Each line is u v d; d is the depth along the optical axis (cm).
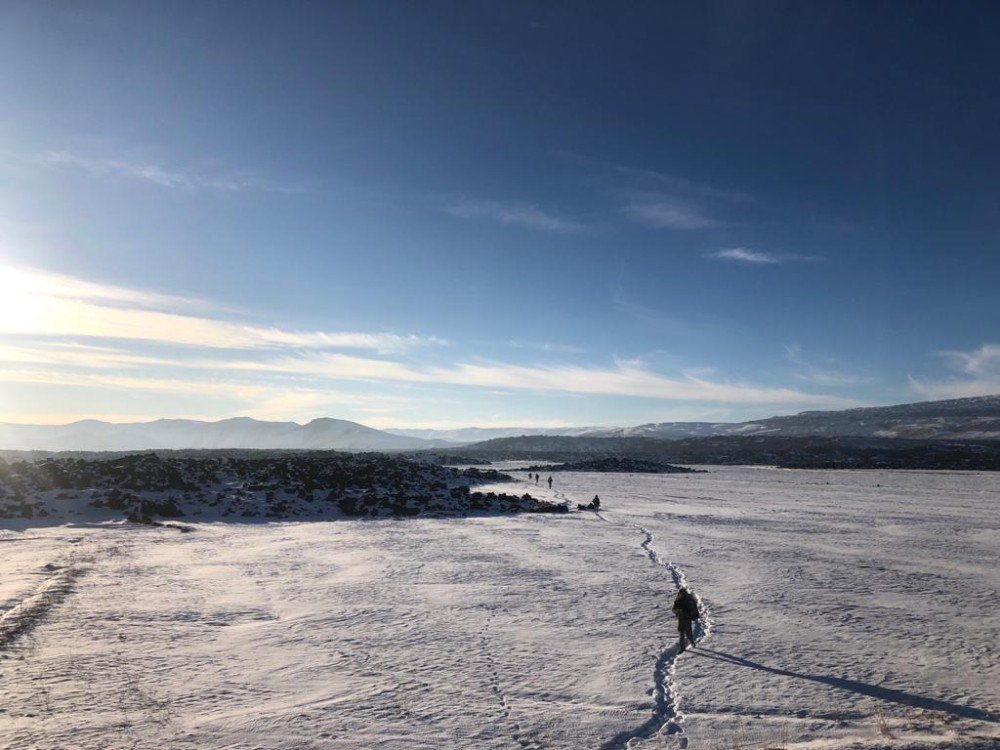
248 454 13300
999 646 1457
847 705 1118
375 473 5872
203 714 1066
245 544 3005
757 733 1010
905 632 1569
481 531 3553
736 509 4881
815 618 1697
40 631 1516
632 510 4825
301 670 1289
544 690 1191
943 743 955
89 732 984
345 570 2344
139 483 4666
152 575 2206
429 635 1535
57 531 3366
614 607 1811
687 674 1276
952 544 3062
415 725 1034
